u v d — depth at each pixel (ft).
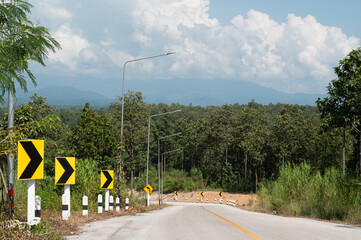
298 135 224.53
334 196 63.46
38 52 18.56
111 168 104.68
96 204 64.54
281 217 58.85
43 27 18.74
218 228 35.86
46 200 51.83
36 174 27.76
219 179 324.80
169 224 40.83
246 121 304.50
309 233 31.24
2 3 18.45
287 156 225.97
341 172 69.15
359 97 110.93
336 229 35.42
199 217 55.62
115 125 206.18
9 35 18.06
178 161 406.21
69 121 451.94
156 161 411.95
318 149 214.28
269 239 27.09
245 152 258.57
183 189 331.57
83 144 103.55
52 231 29.19
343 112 122.11
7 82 17.17
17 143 27.45
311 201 67.77
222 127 334.24
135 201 92.58
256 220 48.52
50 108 158.40
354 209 56.18
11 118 30.40
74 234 30.83
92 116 109.60
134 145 228.63
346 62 119.55
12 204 31.37
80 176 66.23
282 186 77.71
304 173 76.89
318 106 128.47
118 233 31.48
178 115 578.25
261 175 284.61
